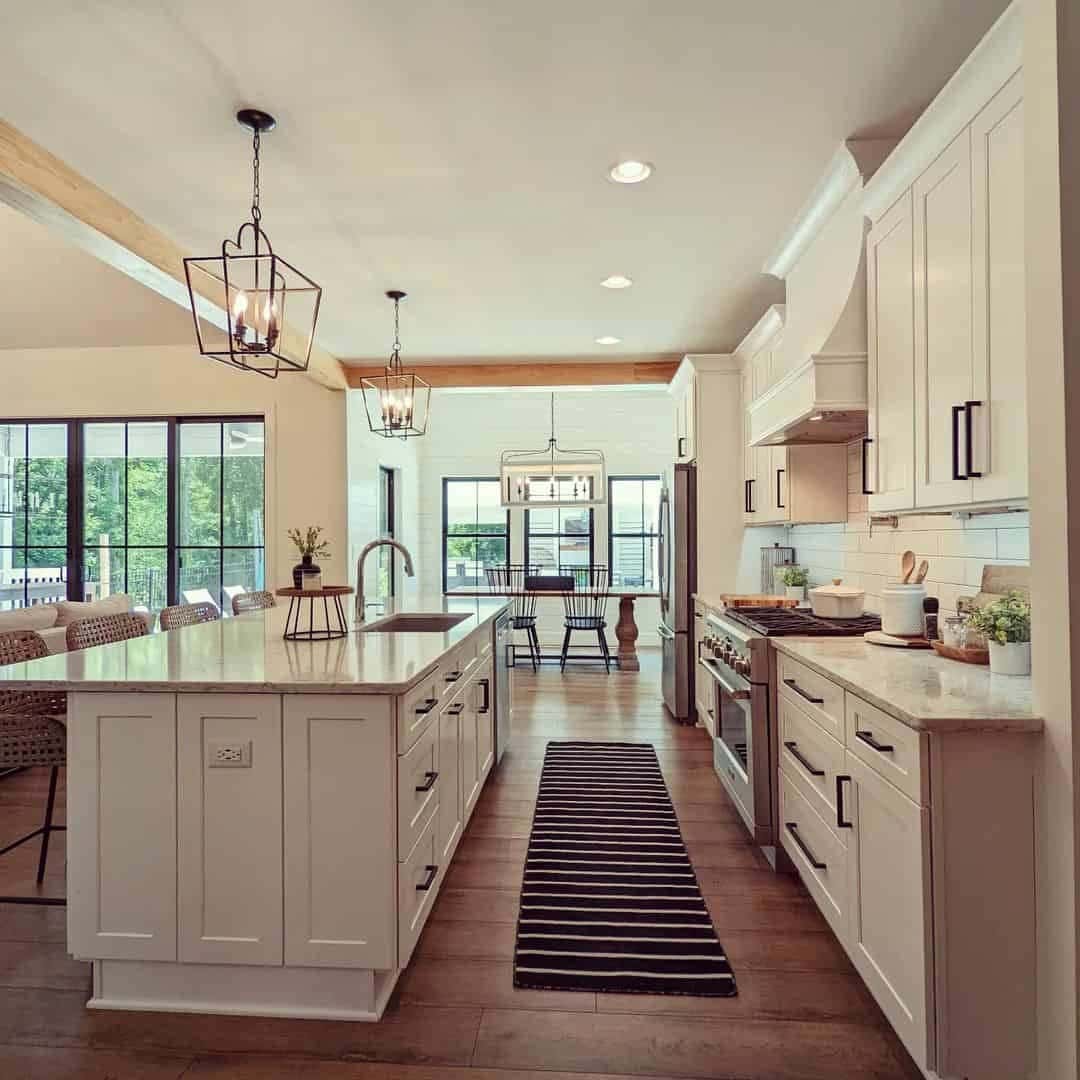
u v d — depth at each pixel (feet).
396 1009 6.56
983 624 6.59
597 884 8.87
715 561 16.67
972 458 6.12
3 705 8.52
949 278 6.60
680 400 18.98
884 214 8.05
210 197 10.02
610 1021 6.39
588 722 16.80
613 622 28.43
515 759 13.87
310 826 6.39
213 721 6.44
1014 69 5.56
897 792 5.47
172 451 20.33
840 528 12.77
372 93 7.67
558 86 7.58
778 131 8.44
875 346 8.36
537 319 15.78
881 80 7.54
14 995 6.79
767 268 11.88
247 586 20.22
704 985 6.88
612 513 28.71
